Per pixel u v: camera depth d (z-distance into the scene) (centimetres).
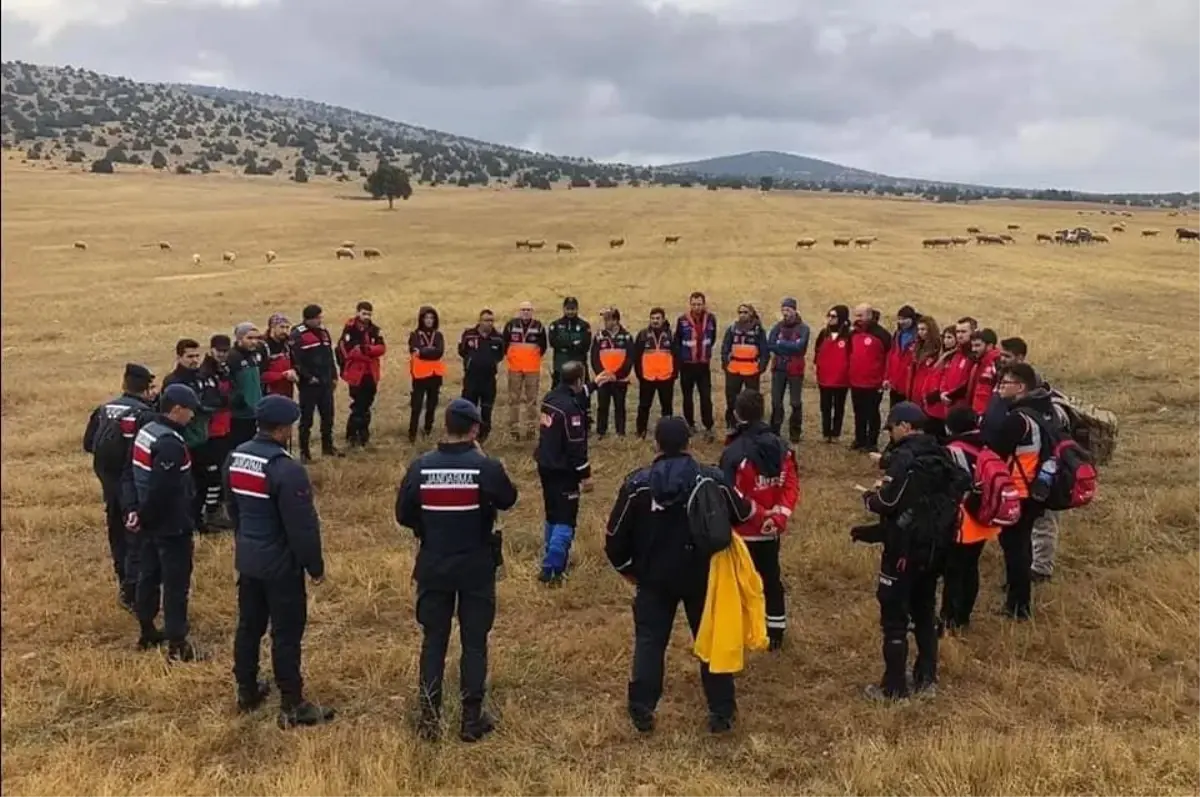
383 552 924
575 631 752
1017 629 734
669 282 3794
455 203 11138
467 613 610
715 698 607
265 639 757
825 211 9438
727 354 1398
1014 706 627
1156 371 1747
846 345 1329
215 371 1012
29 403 1753
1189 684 648
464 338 1425
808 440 1405
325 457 1309
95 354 2378
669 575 597
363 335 1366
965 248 5500
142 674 677
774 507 696
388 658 705
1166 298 3084
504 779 551
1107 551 898
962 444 719
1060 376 1753
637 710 607
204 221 7688
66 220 7369
